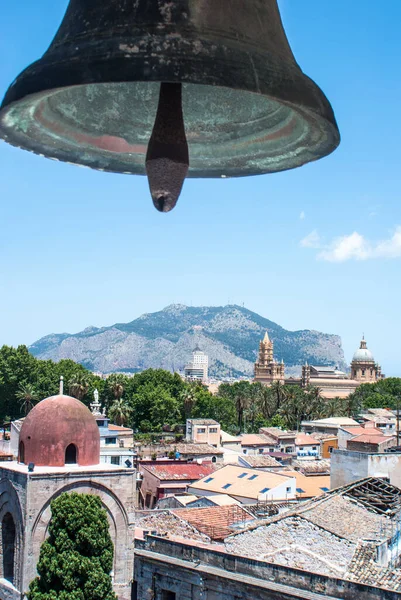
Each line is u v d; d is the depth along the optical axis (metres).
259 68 7.18
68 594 46.25
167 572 47.19
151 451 139.12
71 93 9.31
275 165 9.53
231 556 44.41
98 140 9.75
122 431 137.25
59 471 54.88
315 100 7.61
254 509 70.19
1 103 7.71
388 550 43.78
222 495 88.12
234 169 9.83
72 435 57.06
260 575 42.84
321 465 131.38
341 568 42.97
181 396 195.38
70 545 47.62
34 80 7.18
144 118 10.02
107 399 192.50
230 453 142.50
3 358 187.50
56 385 190.38
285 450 161.88
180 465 113.25
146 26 7.22
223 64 6.92
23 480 54.09
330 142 8.43
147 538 50.12
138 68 6.73
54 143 9.40
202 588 44.88
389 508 50.38
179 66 6.75
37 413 57.78
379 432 133.38
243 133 9.69
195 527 58.78
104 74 6.78
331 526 46.41
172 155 8.02
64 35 7.86
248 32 7.77
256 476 95.75
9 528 56.34
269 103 9.39
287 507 69.56
